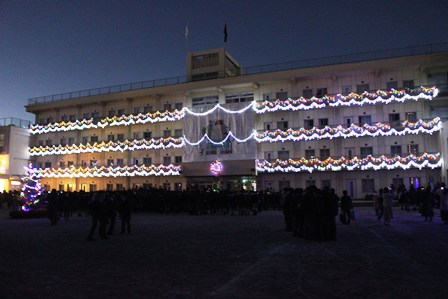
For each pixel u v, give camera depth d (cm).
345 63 4028
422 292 677
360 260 987
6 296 677
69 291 707
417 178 3878
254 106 4309
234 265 936
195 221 2245
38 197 2791
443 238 1412
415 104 3953
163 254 1103
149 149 4825
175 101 4756
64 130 5253
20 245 1311
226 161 4253
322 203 1374
